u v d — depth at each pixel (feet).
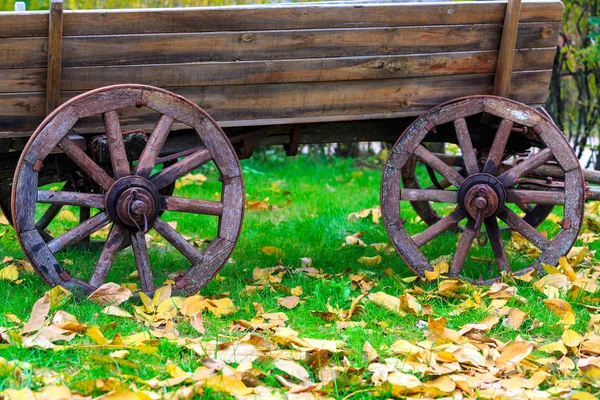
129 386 9.83
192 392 9.58
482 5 14.03
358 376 10.41
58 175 14.70
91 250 16.65
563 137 14.21
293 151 15.33
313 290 14.52
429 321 12.11
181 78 13.17
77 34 12.50
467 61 14.30
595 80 25.52
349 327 12.49
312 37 13.48
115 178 12.76
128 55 12.83
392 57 13.96
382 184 14.37
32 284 14.07
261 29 13.24
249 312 13.21
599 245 18.07
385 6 13.64
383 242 18.35
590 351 11.57
